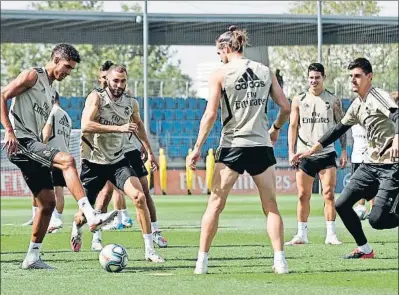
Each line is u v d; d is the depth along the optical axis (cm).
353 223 1236
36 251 1152
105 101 1261
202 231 1088
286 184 3941
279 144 4081
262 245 1477
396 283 1008
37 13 3919
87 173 1284
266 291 949
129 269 1141
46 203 1138
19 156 1092
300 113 1512
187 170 3862
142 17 3944
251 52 4197
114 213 1021
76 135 3384
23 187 3697
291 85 5194
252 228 1886
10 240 1628
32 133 1090
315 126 1509
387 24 4041
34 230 1144
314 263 1192
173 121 4356
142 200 1227
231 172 1063
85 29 4084
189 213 2497
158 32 4141
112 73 1262
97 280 1034
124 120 1281
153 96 4394
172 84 4559
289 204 2988
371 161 1195
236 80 1046
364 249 1252
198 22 4016
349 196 1220
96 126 1229
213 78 1049
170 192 3891
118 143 1275
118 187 1266
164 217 2317
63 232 1792
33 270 1134
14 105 1088
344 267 1146
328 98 1513
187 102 4375
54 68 1101
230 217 2302
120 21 3988
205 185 3894
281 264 1088
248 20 4009
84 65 6612
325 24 4106
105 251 1112
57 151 1062
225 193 1079
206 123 1039
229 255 1309
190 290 957
